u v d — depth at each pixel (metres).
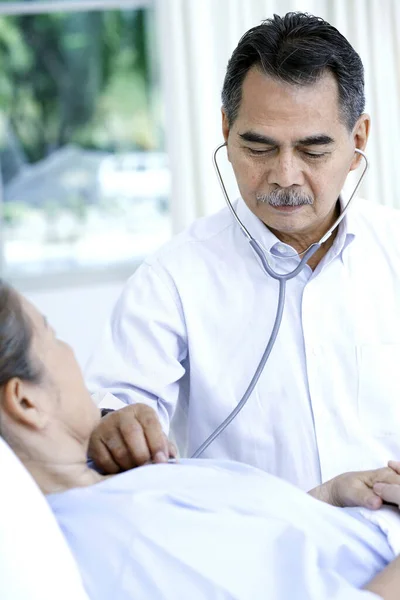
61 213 5.21
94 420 1.48
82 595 1.25
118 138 5.20
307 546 1.37
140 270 2.07
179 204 4.80
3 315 1.36
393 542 1.51
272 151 1.79
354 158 1.91
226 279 2.01
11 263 5.18
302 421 1.96
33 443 1.42
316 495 1.66
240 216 2.03
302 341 1.97
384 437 1.97
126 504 1.37
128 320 2.00
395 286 2.01
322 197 1.81
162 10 4.70
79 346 5.20
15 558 1.22
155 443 1.58
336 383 1.96
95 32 5.09
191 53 4.69
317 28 1.76
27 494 1.27
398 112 4.74
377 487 1.59
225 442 2.00
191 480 1.47
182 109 4.74
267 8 4.66
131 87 5.16
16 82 5.07
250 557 1.36
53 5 5.02
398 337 1.99
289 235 1.97
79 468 1.47
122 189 5.24
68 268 5.23
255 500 1.44
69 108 5.13
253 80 1.75
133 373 1.96
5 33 5.02
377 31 4.66
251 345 1.98
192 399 2.02
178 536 1.35
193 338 2.00
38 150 5.14
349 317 1.97
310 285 1.97
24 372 1.38
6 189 5.14
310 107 1.73
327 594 1.33
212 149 4.75
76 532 1.35
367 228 2.04
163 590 1.31
